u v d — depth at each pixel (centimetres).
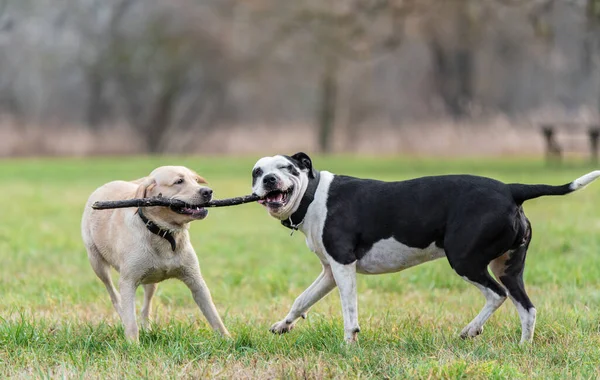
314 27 3409
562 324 745
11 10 4650
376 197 696
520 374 585
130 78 4588
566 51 4719
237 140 4753
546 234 1299
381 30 3366
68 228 1611
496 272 701
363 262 707
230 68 4541
